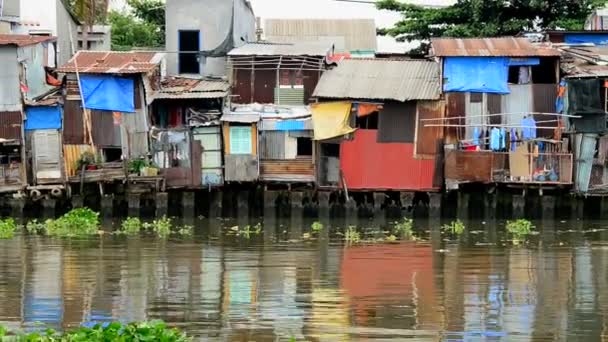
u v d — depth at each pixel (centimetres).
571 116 4475
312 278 2950
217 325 2345
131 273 3025
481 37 5222
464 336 2256
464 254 3444
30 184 4578
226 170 4600
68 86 4603
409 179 4578
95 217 4325
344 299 2638
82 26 5531
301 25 6053
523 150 4472
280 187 4656
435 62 4734
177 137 4638
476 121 4562
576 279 2942
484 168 4472
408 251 3525
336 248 3600
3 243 3688
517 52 4553
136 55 4791
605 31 4938
